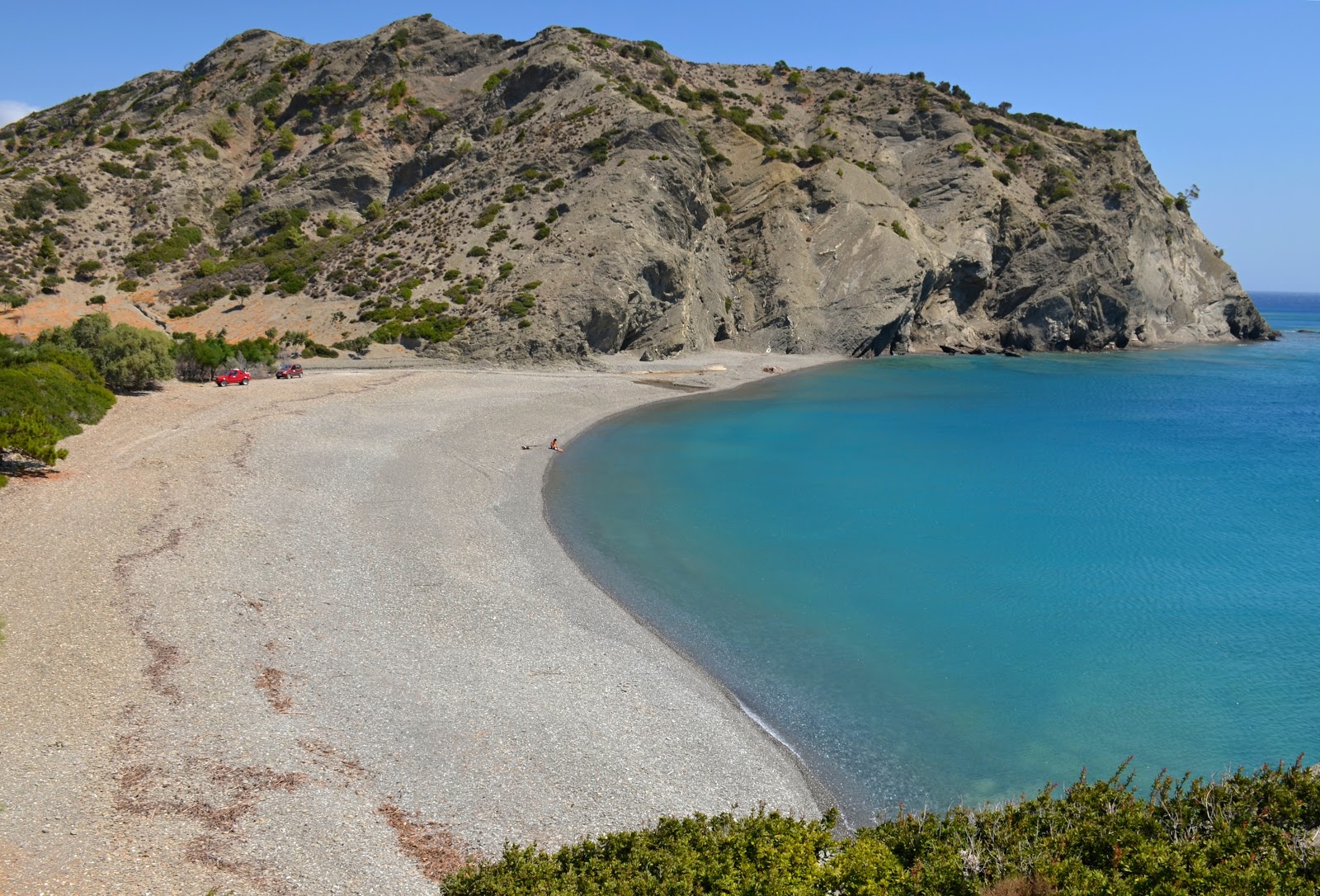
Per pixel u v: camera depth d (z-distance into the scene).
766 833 12.17
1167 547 33.47
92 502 30.27
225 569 25.67
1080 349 113.88
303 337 74.25
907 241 105.69
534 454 46.59
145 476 34.00
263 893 12.62
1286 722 20.61
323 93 124.31
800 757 18.97
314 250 97.12
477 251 87.62
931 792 17.75
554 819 15.59
